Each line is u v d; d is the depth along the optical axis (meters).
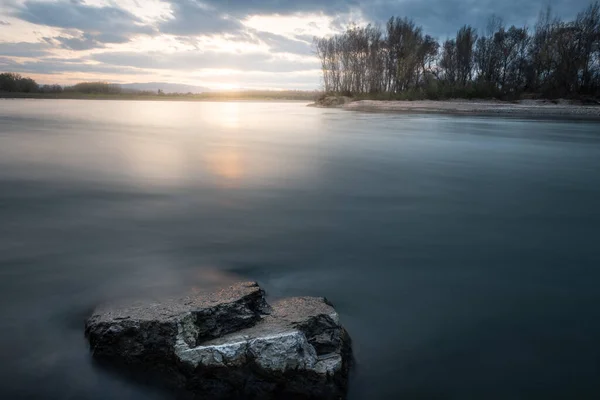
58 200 7.72
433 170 11.59
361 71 66.88
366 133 22.45
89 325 3.39
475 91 52.31
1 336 3.40
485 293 4.41
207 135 20.89
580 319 3.93
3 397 2.79
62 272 4.59
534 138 20.16
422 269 4.97
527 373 3.19
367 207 7.64
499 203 8.12
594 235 6.29
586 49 48.22
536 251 5.62
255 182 9.62
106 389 2.88
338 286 4.48
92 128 23.06
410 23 63.56
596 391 3.02
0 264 4.79
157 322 3.19
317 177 10.34
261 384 2.85
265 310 3.54
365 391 2.96
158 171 10.77
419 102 52.38
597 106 42.25
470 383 3.07
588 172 11.62
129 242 5.59
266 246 5.55
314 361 2.97
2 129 21.38
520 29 58.31
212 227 6.30
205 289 4.21
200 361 2.92
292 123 29.52
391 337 3.58
